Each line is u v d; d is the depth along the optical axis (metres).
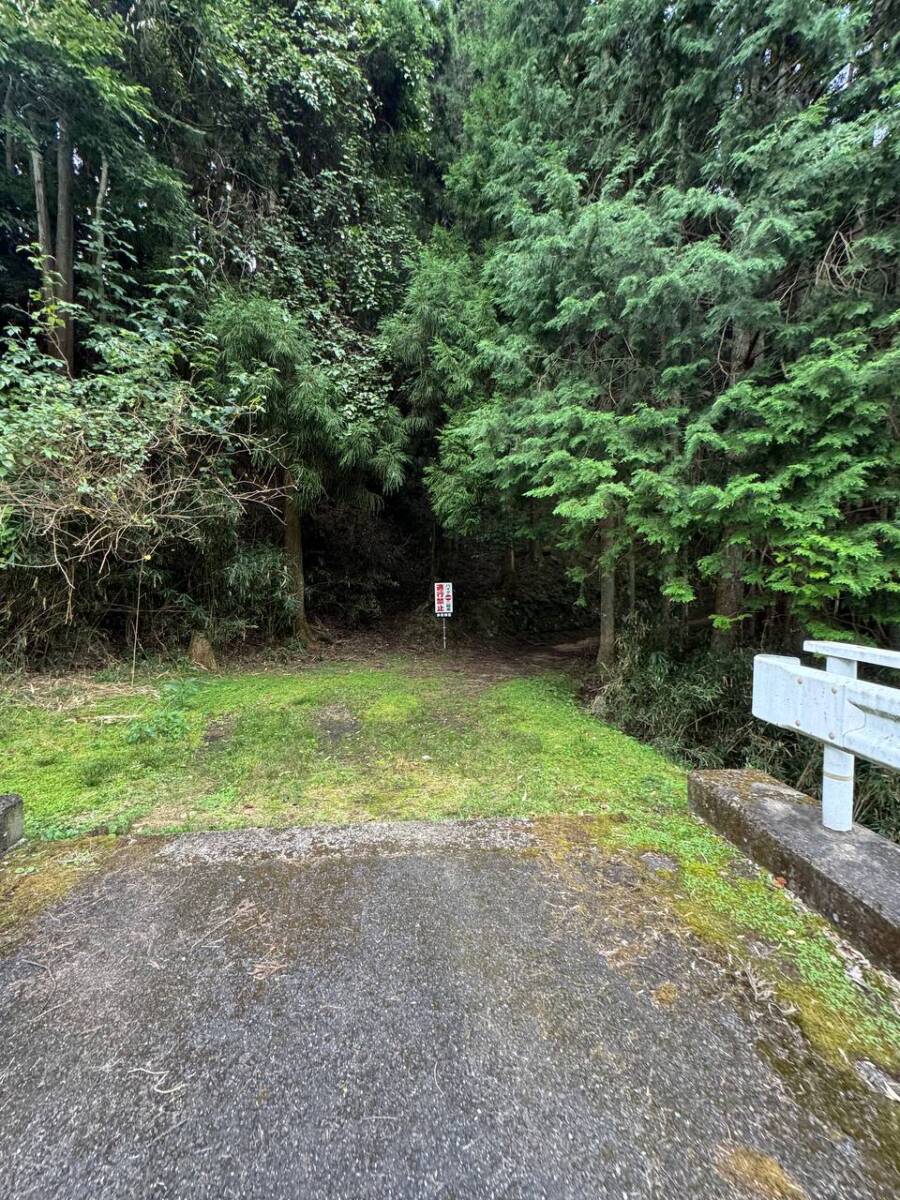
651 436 4.38
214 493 5.65
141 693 4.93
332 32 7.06
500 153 5.83
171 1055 1.28
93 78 4.86
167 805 2.75
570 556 7.31
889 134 3.41
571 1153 1.05
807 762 4.39
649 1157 1.04
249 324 5.86
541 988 1.48
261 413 5.95
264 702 4.84
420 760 3.47
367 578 9.57
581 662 7.68
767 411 3.73
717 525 4.17
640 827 2.42
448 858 2.19
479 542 11.51
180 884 2.01
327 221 7.73
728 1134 1.09
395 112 8.41
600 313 4.46
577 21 5.10
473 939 1.69
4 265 6.01
